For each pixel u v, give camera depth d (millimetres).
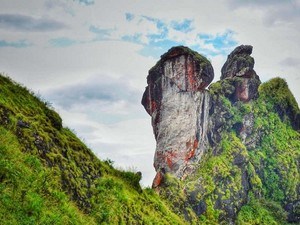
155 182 100250
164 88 108875
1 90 16938
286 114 127438
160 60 112188
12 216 11484
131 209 20375
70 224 13922
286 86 132875
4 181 12273
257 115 118312
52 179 15125
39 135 16516
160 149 104438
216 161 99750
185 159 100688
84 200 16984
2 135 14352
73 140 19625
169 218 25000
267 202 103750
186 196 90688
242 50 123938
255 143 114000
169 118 105812
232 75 120625
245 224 93812
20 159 14031
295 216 108250
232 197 95750
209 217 89625
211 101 107812
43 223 12344
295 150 118938
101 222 16953
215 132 106438
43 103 19406
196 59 107062
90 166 19453
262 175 109938
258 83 122562
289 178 112125
